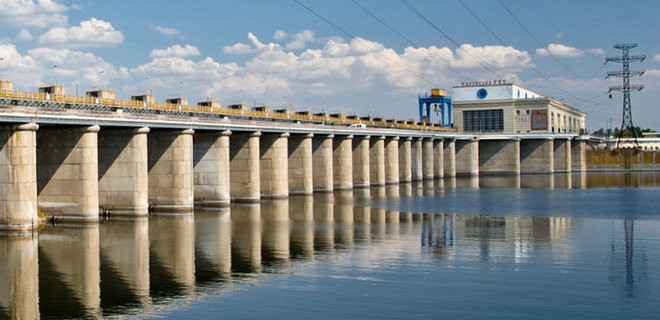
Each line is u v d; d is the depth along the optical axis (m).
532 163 175.38
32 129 55.88
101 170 69.81
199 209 79.00
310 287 35.09
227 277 37.81
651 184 123.00
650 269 39.00
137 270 40.25
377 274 38.16
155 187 75.62
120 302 32.62
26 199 55.97
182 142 74.69
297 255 44.62
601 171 187.00
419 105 186.12
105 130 69.38
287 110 121.50
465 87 191.88
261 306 31.50
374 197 97.81
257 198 87.69
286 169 95.69
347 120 138.88
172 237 54.09
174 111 90.19
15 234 55.50
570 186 119.81
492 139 170.38
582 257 42.97
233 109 105.81
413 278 37.00
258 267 40.53
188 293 34.19
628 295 33.12
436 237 52.53
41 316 30.48
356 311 30.56
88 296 33.91
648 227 57.84
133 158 68.38
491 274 37.94
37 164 64.62
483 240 50.72
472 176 164.12
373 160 127.62
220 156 81.56
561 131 195.75
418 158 146.00
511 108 183.12
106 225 62.44
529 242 49.47
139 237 54.19
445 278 37.03
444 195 100.56
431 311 30.53
